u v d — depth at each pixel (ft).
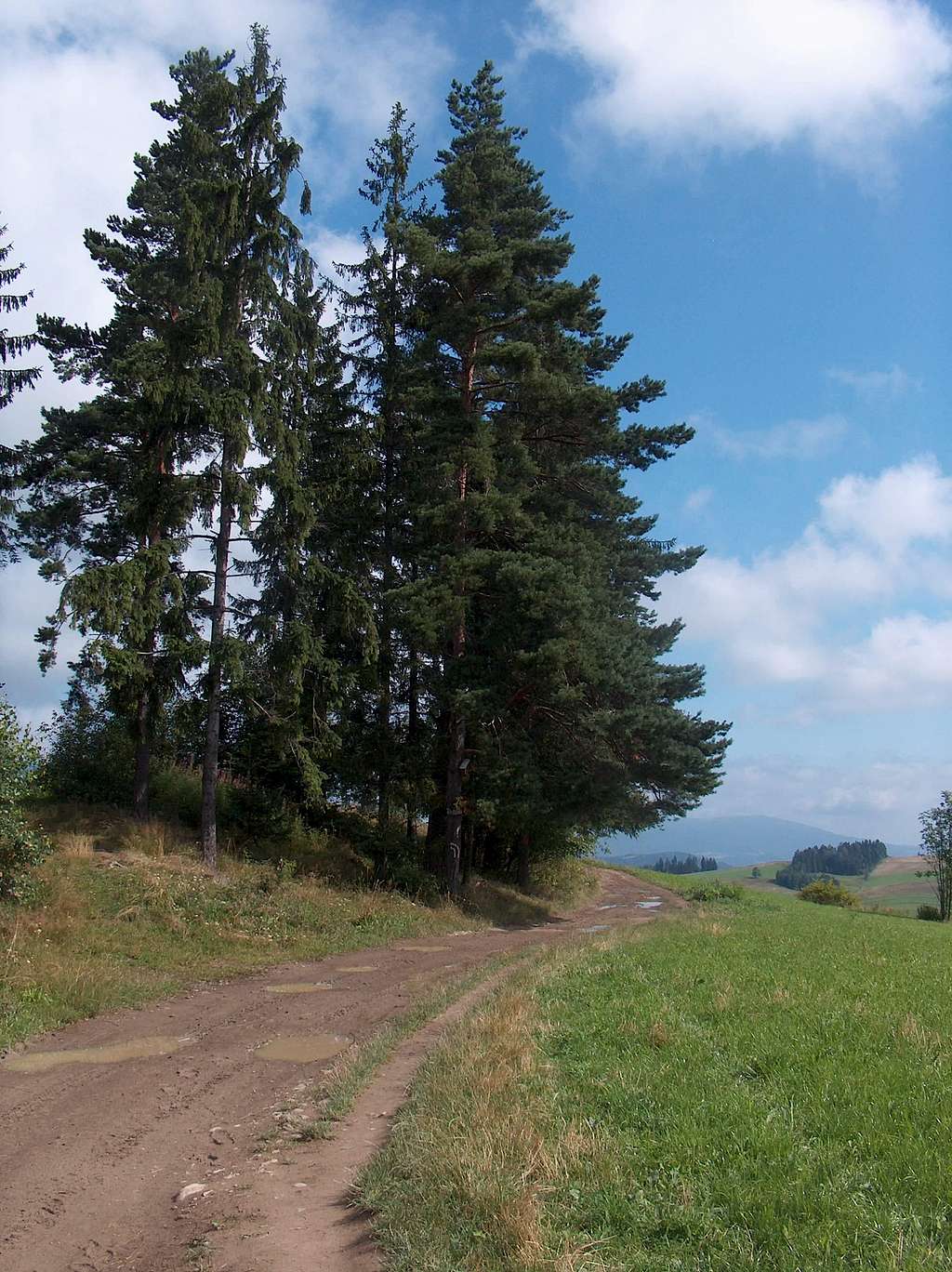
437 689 81.71
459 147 95.30
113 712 69.97
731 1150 17.85
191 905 55.83
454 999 38.17
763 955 48.42
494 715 77.82
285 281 69.26
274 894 63.57
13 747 47.85
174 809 77.10
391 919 66.28
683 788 82.33
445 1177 17.12
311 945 55.16
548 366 88.48
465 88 98.32
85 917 49.26
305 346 70.85
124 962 44.37
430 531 82.64
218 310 64.39
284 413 70.13
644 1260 13.78
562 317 84.28
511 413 88.63
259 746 80.07
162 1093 25.98
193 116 73.51
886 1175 16.51
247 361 64.54
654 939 56.29
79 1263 15.76
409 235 79.25
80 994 36.86
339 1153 20.75
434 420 83.51
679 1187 16.30
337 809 91.09
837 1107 20.57
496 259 78.95
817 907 124.67
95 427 76.64
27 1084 26.76
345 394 88.69
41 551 76.64
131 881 56.85
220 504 67.67
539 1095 21.83
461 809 83.76
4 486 72.38
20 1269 15.51
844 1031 28.22
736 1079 23.35
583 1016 30.50
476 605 85.56
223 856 69.82
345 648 83.76
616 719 76.74
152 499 63.62
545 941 63.62
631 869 181.57
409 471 87.66
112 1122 23.40
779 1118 19.88
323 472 84.58
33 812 67.77
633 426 92.32
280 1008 38.01
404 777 86.79
